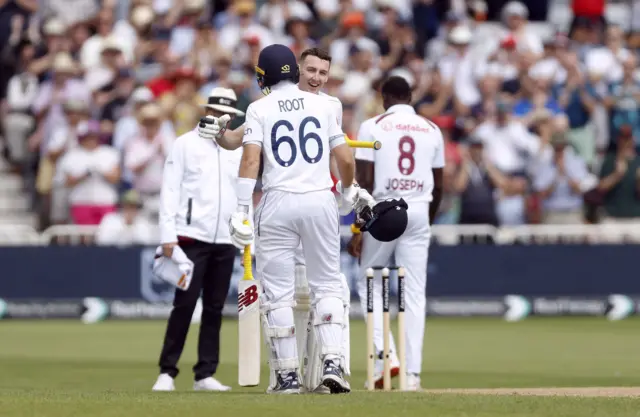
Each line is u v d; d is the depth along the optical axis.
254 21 76.62
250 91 68.69
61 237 64.81
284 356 27.91
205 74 69.94
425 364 46.41
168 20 73.38
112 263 64.75
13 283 64.75
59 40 72.69
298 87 29.48
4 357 48.59
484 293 66.62
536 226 67.19
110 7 74.44
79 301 64.75
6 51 73.94
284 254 27.77
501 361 47.38
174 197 36.19
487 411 23.34
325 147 27.77
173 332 36.25
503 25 82.19
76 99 69.12
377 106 67.00
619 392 31.09
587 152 72.44
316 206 27.44
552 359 48.00
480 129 69.44
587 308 67.25
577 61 74.88
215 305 36.62
